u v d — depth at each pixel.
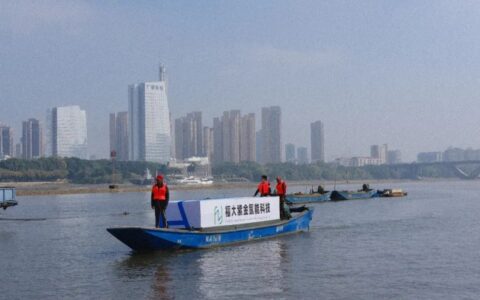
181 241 30.52
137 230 28.70
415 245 33.53
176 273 24.91
